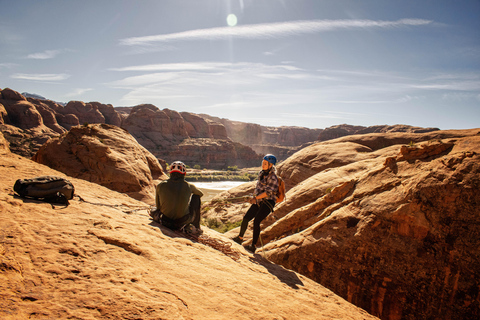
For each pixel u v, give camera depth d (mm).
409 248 8969
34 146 101188
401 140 26781
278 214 19359
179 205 4695
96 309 1940
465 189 8492
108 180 18375
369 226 9961
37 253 2400
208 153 183000
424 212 8969
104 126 23156
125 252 2992
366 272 9570
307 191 19359
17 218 2949
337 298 5117
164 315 2131
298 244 11406
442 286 8227
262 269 4961
